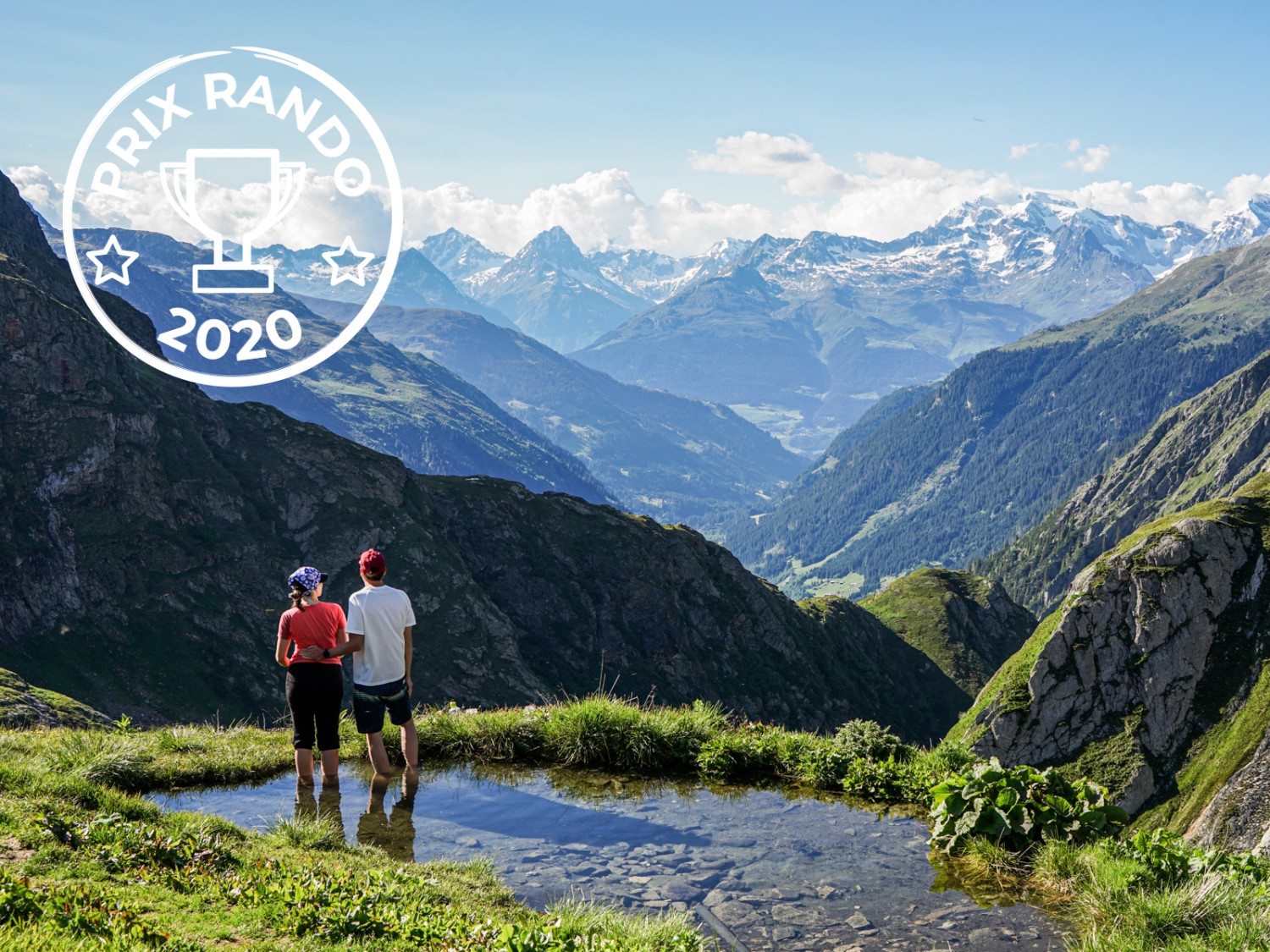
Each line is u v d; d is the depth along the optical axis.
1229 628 89.38
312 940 7.46
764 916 9.30
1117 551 98.19
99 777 11.98
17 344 128.88
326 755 12.78
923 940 8.86
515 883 9.92
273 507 146.88
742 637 173.38
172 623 123.44
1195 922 8.55
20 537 116.50
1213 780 81.75
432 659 134.00
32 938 6.49
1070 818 10.95
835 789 13.72
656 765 14.38
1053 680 94.06
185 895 8.09
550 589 160.62
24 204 178.88
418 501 160.50
